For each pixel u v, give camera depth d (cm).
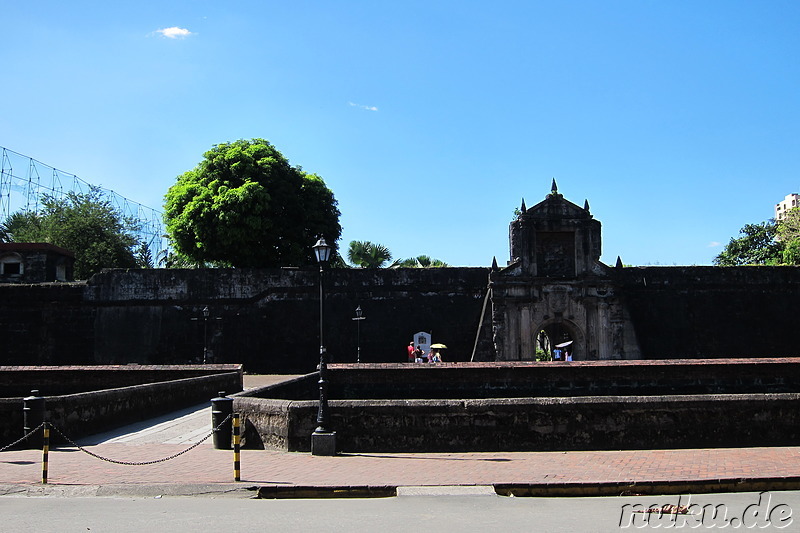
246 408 1520
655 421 1469
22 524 893
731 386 2234
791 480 1148
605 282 3603
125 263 6122
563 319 3591
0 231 6322
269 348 3859
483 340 3603
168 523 902
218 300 3897
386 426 1444
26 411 1524
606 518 949
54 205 6334
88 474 1216
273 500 1058
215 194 4353
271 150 4650
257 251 4438
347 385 2234
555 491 1107
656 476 1167
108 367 2561
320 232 4762
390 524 902
